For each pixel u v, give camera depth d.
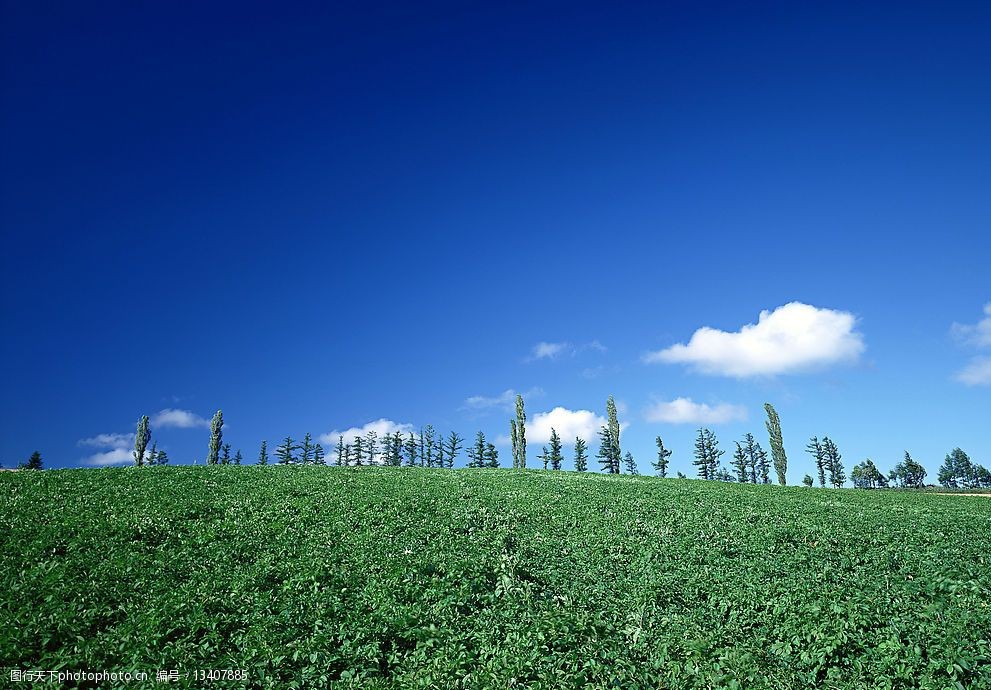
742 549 24.48
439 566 20.91
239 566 20.33
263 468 48.03
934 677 13.49
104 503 29.14
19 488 33.09
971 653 13.99
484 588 19.30
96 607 16.20
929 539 27.62
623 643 15.95
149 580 18.56
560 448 122.12
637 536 26.80
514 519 29.92
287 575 19.64
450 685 13.80
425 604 17.67
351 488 37.72
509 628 16.30
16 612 15.55
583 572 21.52
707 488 50.31
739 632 16.33
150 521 25.14
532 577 20.73
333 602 17.39
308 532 25.22
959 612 16.73
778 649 15.22
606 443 115.00
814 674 14.12
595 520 30.17
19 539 21.69
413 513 30.23
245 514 28.38
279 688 13.37
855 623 16.02
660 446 124.88
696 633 16.23
